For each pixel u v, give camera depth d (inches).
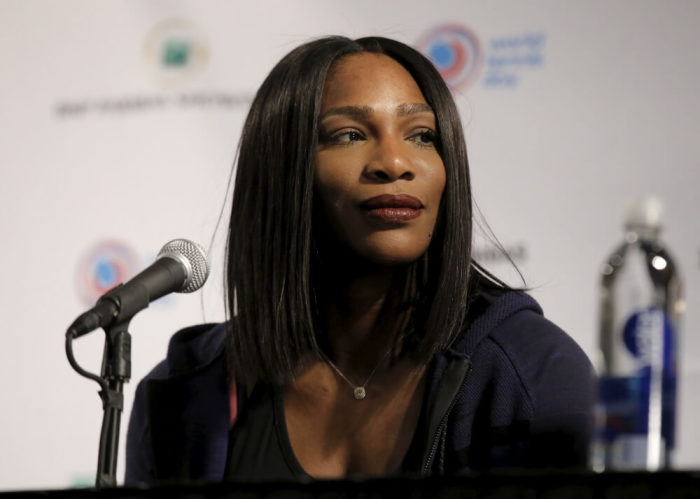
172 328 443.8
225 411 241.3
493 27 414.9
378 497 149.9
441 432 225.3
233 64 455.5
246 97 454.0
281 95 232.8
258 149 236.4
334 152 227.3
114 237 468.4
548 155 404.8
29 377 471.5
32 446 468.4
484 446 228.2
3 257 478.6
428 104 231.6
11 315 475.8
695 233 386.6
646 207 256.1
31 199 478.6
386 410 233.0
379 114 226.4
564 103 404.8
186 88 462.3
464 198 233.0
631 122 398.0
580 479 146.2
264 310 235.5
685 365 370.9
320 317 237.8
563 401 225.6
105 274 469.7
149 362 443.5
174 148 462.0
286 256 232.4
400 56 235.8
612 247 395.2
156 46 467.5
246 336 237.8
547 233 401.4
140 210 465.4
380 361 235.6
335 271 234.7
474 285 243.9
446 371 228.4
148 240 463.8
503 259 400.8
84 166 473.7
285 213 231.8
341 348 237.5
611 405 202.5
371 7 433.1
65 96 478.6
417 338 233.8
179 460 240.8
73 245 473.1
